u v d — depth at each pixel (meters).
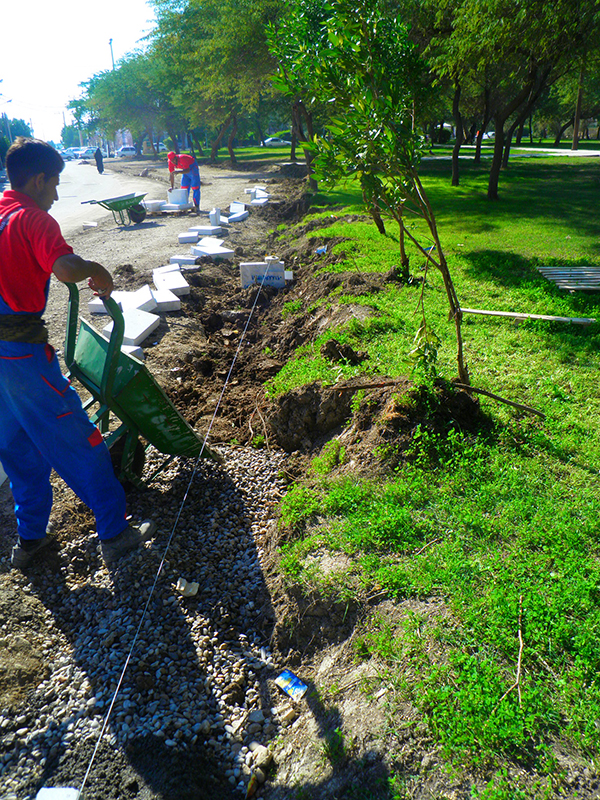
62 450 3.31
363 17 4.16
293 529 3.89
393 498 3.85
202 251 11.99
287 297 9.71
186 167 18.98
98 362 4.01
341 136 3.98
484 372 5.64
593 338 6.43
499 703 2.42
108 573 3.67
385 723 2.50
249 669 3.20
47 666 3.09
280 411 5.44
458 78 17.36
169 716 2.84
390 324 6.80
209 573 3.79
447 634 2.80
